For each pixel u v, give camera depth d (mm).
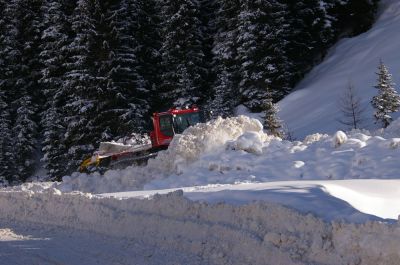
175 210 7836
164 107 38906
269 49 32750
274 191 7559
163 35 37375
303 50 35406
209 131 13922
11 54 40469
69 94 35250
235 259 6156
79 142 33312
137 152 17688
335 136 11594
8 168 37625
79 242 7879
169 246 7051
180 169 13195
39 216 10117
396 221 5613
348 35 36688
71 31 37844
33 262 6988
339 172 10531
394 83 23719
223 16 36344
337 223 5531
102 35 33906
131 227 8102
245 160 12242
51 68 37531
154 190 11062
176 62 36969
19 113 38562
